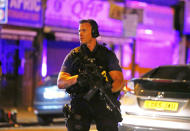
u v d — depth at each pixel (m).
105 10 66.12
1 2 56.28
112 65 16.89
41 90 42.22
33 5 58.78
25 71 60.62
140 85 23.75
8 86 59.75
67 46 64.19
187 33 76.56
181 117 21.64
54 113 41.72
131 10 69.62
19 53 60.56
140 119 22.72
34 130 39.75
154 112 22.50
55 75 44.81
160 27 73.81
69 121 16.67
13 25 57.25
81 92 16.47
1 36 56.06
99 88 15.85
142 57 72.06
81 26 16.70
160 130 21.88
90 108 16.44
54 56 62.84
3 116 43.22
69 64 16.91
